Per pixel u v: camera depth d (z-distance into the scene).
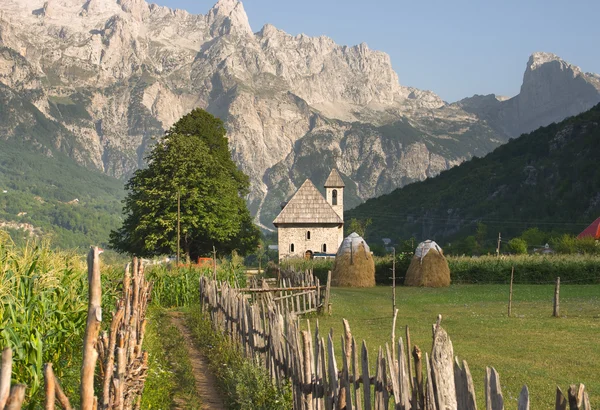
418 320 25.73
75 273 12.86
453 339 20.64
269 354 12.87
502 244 109.75
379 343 19.67
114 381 7.60
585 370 15.49
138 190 58.31
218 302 21.66
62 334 11.36
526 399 5.25
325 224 77.19
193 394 12.97
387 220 153.00
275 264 58.03
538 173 133.62
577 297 35.69
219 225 58.31
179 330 23.66
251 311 14.52
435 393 6.37
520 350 18.33
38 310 10.26
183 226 56.03
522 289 42.69
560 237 92.31
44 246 12.26
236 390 12.06
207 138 69.69
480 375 15.00
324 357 9.52
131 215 59.50
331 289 45.12
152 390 11.91
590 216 113.31
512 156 150.75
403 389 7.32
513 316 26.53
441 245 129.12
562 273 48.03
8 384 3.54
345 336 8.71
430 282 46.66
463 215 136.25
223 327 19.86
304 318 27.41
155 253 58.75
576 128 138.62
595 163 123.94
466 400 6.01
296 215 77.62
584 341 19.75
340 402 8.73
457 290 42.97
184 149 57.69
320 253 76.19
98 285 5.41
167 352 18.06
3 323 8.84
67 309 11.84
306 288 28.19
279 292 27.80
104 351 8.15
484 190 140.00
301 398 10.37
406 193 163.00
